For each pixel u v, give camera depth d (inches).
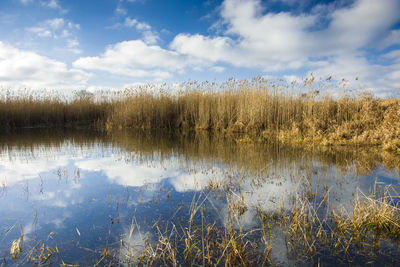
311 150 344.5
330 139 397.7
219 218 150.5
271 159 296.7
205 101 632.4
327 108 482.0
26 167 270.4
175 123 672.4
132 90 716.0
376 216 137.9
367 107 449.4
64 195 188.5
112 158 314.8
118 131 612.1
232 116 580.4
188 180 223.1
